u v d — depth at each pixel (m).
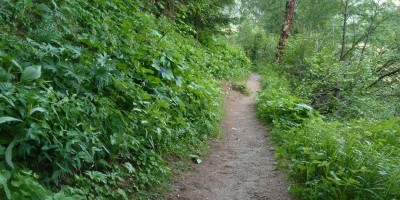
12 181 2.62
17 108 3.24
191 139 6.00
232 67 17.19
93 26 6.37
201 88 7.77
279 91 11.69
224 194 4.46
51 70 4.25
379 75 12.03
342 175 4.04
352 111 9.97
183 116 6.49
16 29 4.94
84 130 3.74
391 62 11.86
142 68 6.01
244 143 6.82
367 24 15.63
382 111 10.00
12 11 5.11
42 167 3.34
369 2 15.16
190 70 8.77
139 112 5.03
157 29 9.93
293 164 4.85
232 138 7.13
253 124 8.36
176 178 4.66
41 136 3.30
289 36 19.83
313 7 22.44
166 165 4.87
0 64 3.78
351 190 3.85
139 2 9.83
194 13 14.15
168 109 5.86
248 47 29.91
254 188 4.63
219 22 16.64
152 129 4.87
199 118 6.92
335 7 20.56
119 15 8.06
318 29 19.97
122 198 3.71
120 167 4.14
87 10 7.05
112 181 3.80
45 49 4.42
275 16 33.12
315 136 5.28
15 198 2.54
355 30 15.92
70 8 6.20
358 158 4.28
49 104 3.56
